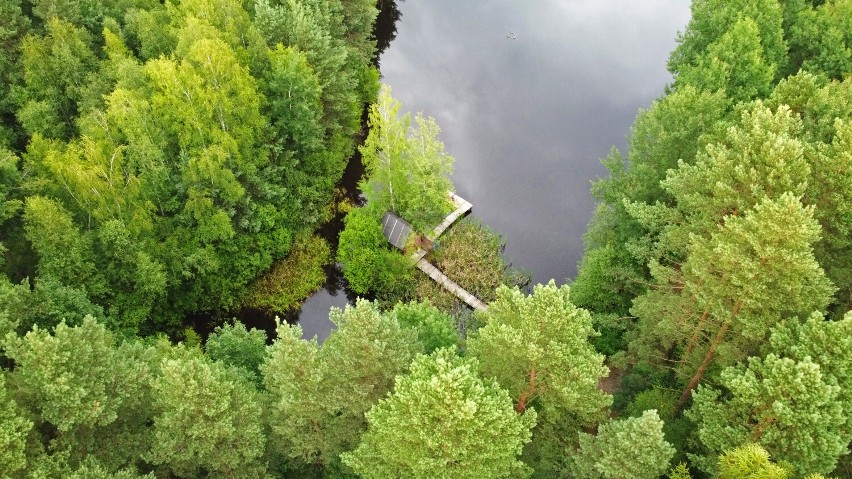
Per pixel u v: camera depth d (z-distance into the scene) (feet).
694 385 112.78
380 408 88.17
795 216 85.35
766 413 82.23
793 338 87.04
